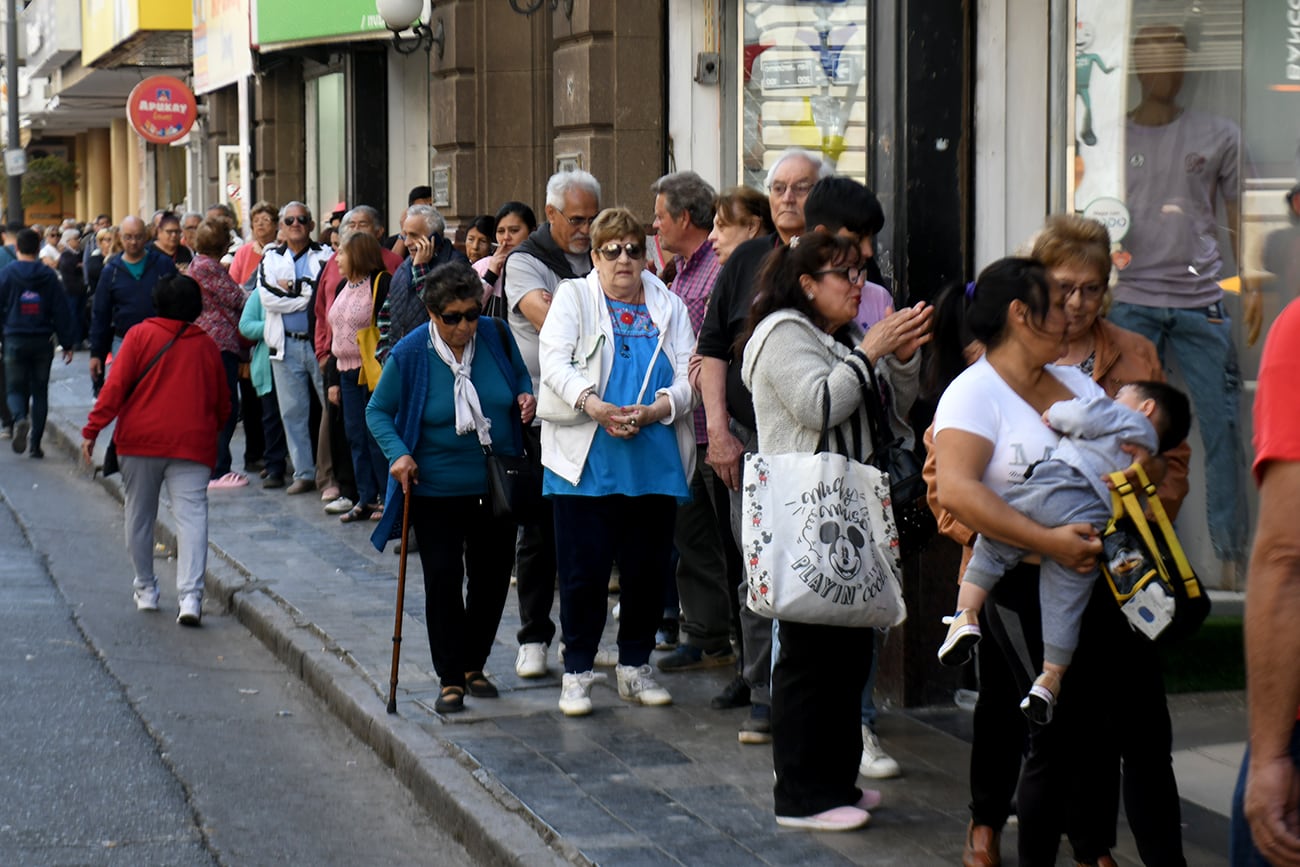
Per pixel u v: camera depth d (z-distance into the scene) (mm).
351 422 11758
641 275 6898
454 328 6836
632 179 10711
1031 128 6961
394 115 17719
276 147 20062
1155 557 4246
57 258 28672
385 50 17531
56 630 9125
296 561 10445
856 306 5301
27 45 38250
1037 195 7000
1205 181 6988
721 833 5371
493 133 13305
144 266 14539
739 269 6219
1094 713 4512
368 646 8086
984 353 4562
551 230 7871
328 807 6215
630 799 5727
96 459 15273
